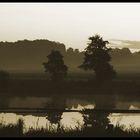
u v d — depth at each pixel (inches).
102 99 3855.8
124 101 3609.7
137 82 5689.0
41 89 5059.1
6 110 2593.5
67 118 2212.1
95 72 5570.9
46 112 2519.7
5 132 1314.0
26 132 1334.9
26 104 3216.0
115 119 2139.5
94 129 1348.4
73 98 3976.4
